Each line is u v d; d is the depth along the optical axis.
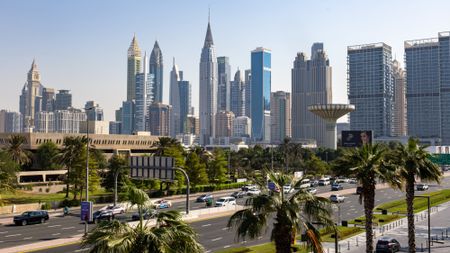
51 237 52.94
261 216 22.91
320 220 23.36
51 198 95.88
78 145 89.75
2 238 52.19
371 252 36.06
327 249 48.06
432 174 41.59
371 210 36.34
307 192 23.78
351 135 186.75
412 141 42.19
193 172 111.88
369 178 35.88
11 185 78.94
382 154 36.56
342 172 37.22
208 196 96.19
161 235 17.66
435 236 57.81
